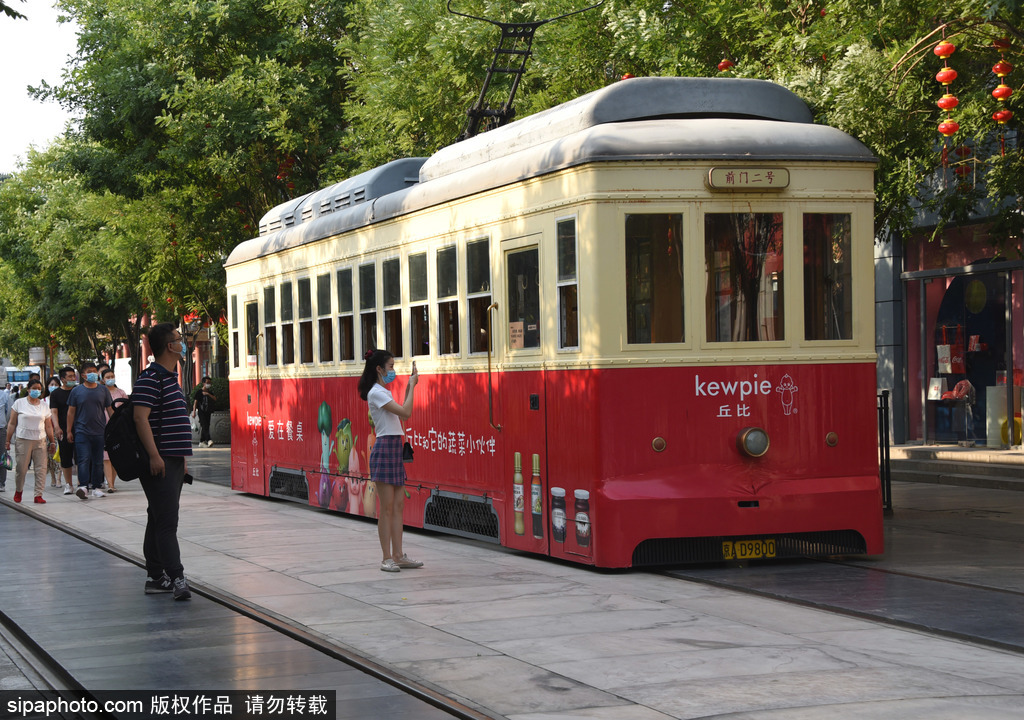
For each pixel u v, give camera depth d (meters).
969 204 14.45
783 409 10.08
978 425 21.05
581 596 8.83
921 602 8.36
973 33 11.82
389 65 20.56
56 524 14.62
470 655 6.93
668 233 9.90
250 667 6.79
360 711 5.80
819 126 10.40
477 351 11.62
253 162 25.86
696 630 7.54
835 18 12.82
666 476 9.86
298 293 16.06
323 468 15.38
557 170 10.16
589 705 5.80
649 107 10.48
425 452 12.69
